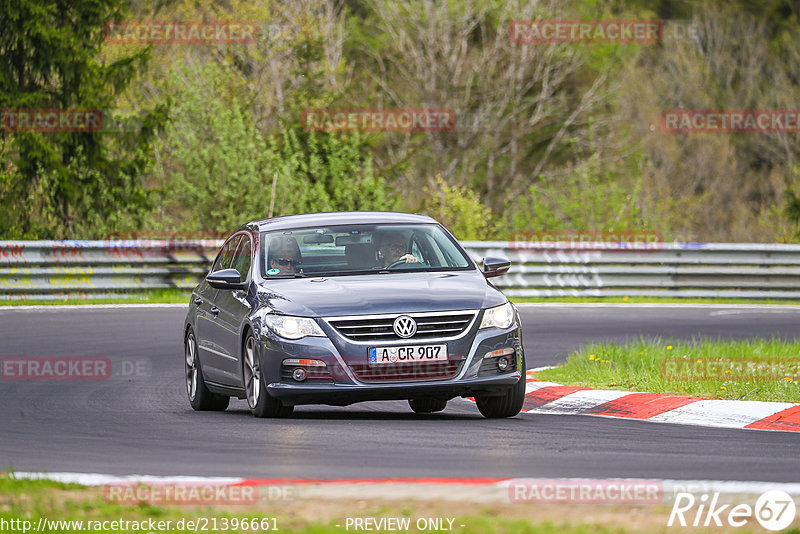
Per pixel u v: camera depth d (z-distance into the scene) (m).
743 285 92.94
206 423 36.12
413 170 184.50
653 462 27.77
